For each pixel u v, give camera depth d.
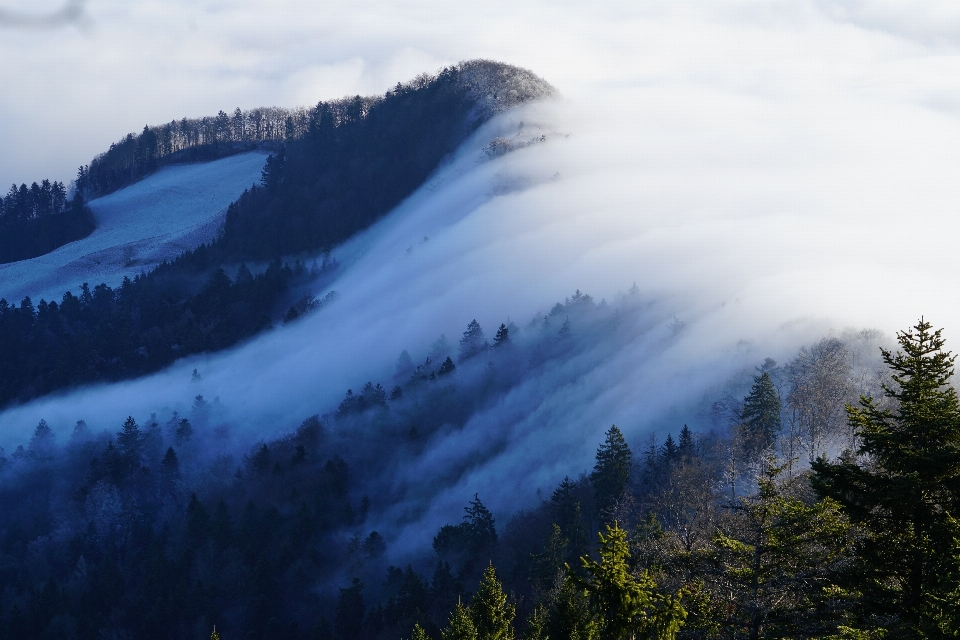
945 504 21.80
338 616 85.31
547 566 58.38
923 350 22.78
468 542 88.00
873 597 22.25
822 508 22.19
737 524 24.81
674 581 24.08
